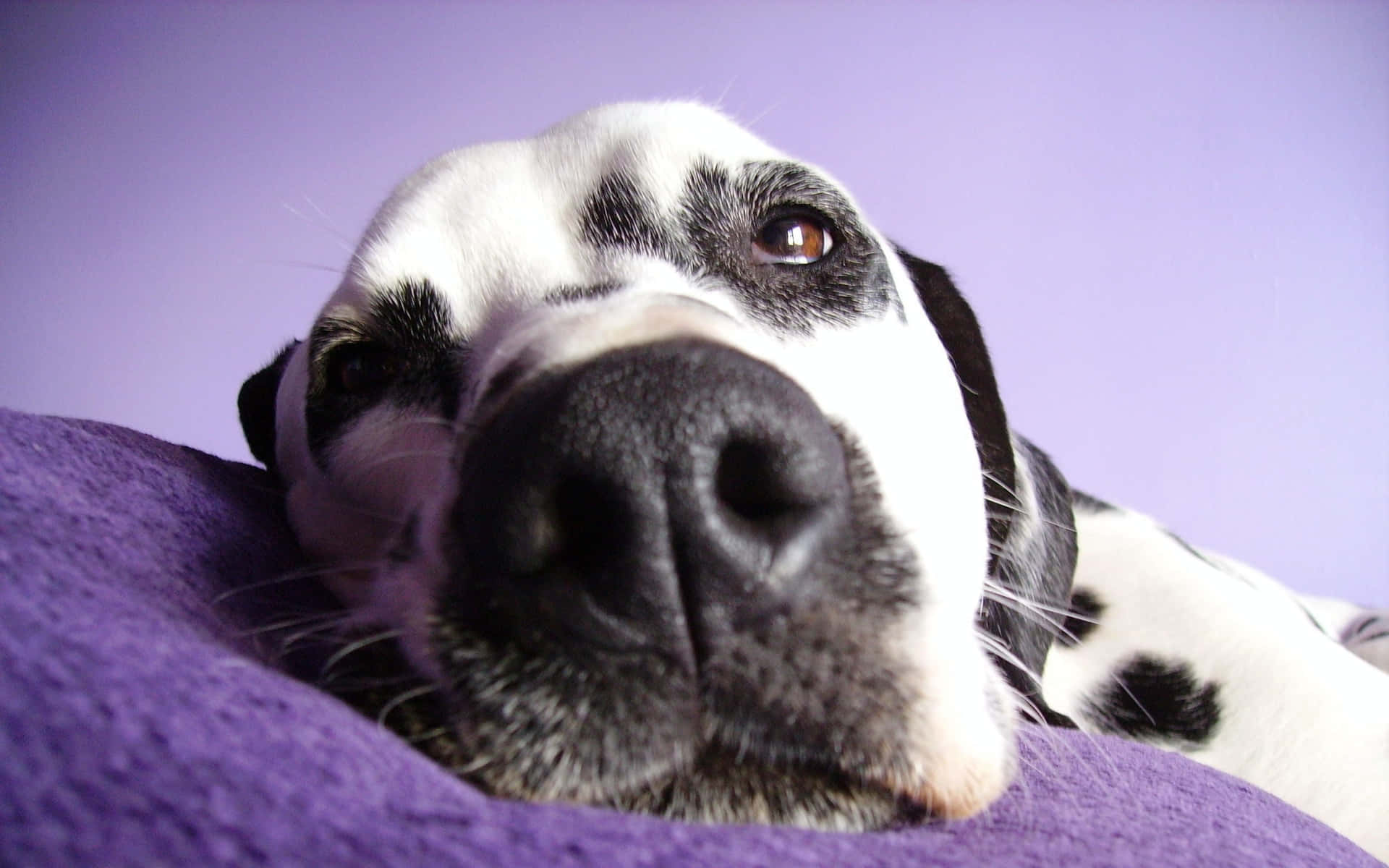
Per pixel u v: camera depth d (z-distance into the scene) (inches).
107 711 3.8
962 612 7.0
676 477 5.1
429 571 6.0
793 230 9.3
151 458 8.1
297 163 26.1
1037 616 12.0
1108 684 13.2
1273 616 13.8
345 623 6.6
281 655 6.2
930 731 5.6
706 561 5.2
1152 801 6.6
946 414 9.5
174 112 25.7
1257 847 5.8
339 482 9.2
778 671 5.3
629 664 5.3
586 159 9.4
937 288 12.0
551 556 5.3
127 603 5.0
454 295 8.9
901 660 5.6
